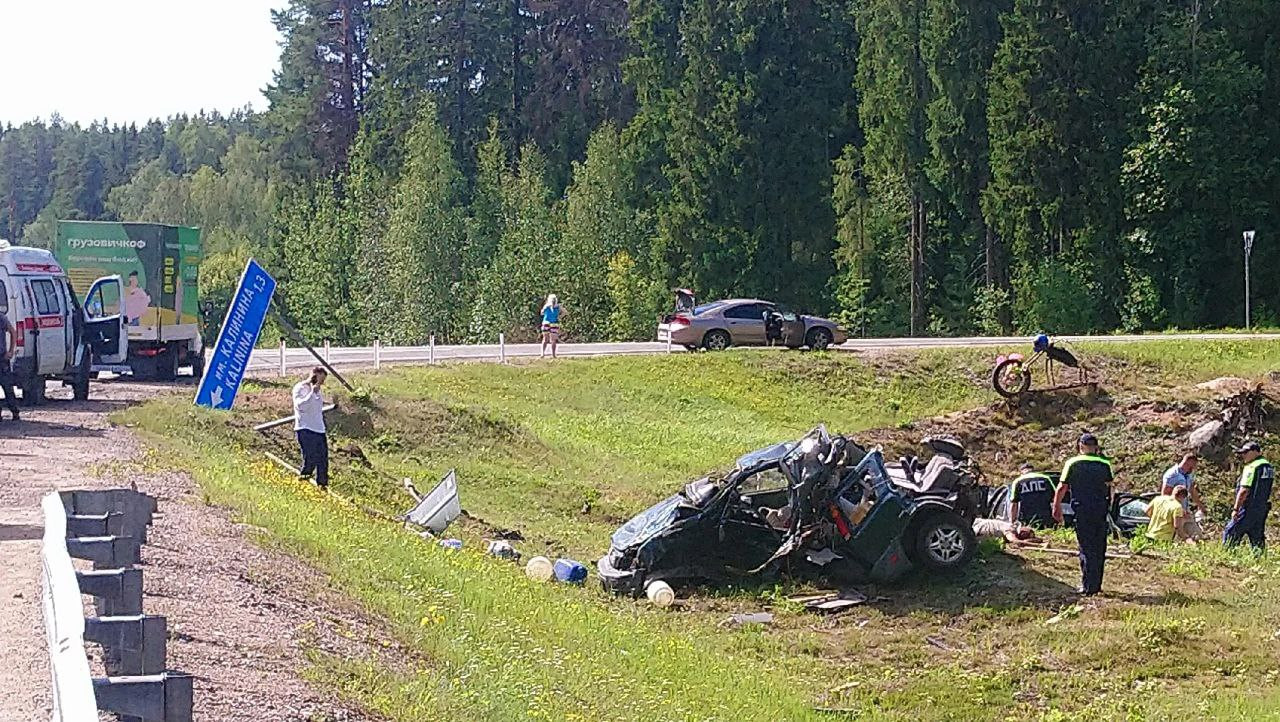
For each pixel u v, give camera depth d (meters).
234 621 8.62
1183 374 37.00
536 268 70.44
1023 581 16.39
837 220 68.75
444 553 14.87
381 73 93.06
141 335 29.53
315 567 11.24
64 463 15.67
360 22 96.69
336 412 26.34
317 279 80.88
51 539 6.35
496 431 28.08
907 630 14.81
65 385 26.80
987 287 64.88
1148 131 60.38
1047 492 20.38
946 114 66.19
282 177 96.31
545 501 23.81
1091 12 62.31
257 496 14.62
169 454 17.17
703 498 17.14
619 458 28.89
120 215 134.25
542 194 72.69
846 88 73.25
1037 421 31.39
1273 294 61.06
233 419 22.50
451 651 9.31
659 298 68.94
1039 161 62.12
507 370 35.25
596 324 70.00
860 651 14.01
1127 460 29.58
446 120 90.56
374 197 79.75
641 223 73.00
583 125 88.56
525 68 92.12
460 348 42.44
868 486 16.81
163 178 126.56
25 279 21.30
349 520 15.12
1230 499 28.17
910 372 37.56
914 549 16.61
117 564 8.11
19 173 169.62
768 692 11.51
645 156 74.88
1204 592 15.77
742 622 15.34
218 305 74.62
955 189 66.88
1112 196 61.75
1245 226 60.97
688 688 10.80
